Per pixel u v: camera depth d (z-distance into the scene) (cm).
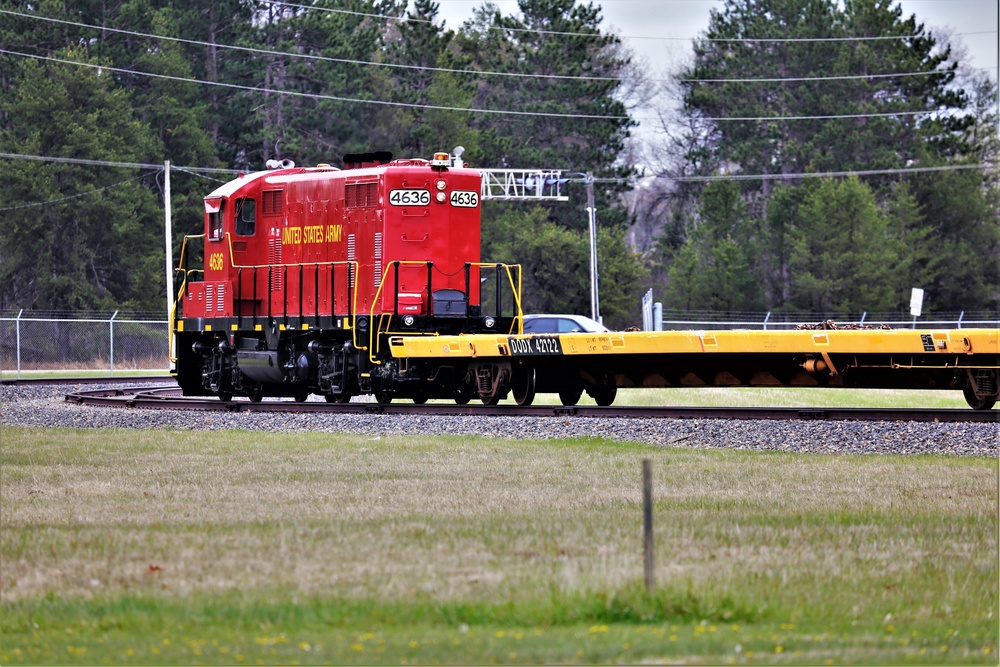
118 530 4328
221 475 5744
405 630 3078
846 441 6569
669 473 5616
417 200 9006
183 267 10825
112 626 3131
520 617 3159
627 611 3197
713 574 3538
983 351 6475
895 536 4116
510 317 9369
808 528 4253
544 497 4975
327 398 9719
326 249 9375
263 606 3262
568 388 8812
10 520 4603
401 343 8719
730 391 13050
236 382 10188
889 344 6769
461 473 5688
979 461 5944
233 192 9969
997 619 3188
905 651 2894
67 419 8781
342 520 4475
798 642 2961
